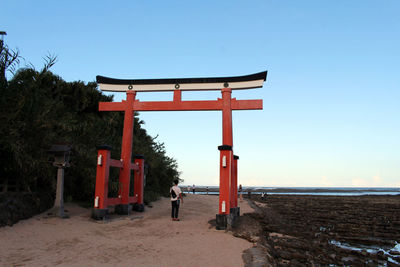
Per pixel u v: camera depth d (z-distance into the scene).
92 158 11.72
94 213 9.69
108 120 14.74
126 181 11.70
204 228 9.18
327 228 13.15
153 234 8.12
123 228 8.87
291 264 6.86
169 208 14.60
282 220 14.70
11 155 8.23
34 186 9.58
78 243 6.73
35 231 7.41
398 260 8.03
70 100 13.91
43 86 12.06
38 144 9.21
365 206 25.98
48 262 5.29
